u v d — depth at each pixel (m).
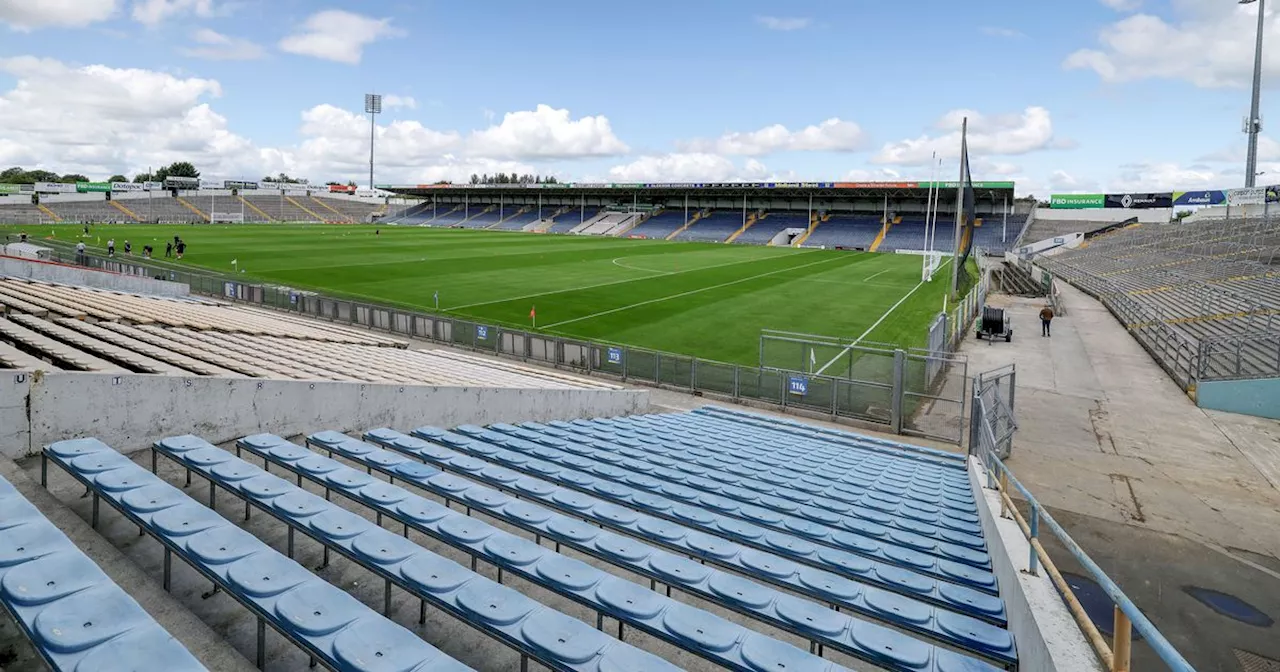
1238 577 9.59
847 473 11.07
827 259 67.38
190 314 19.44
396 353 19.95
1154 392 20.89
